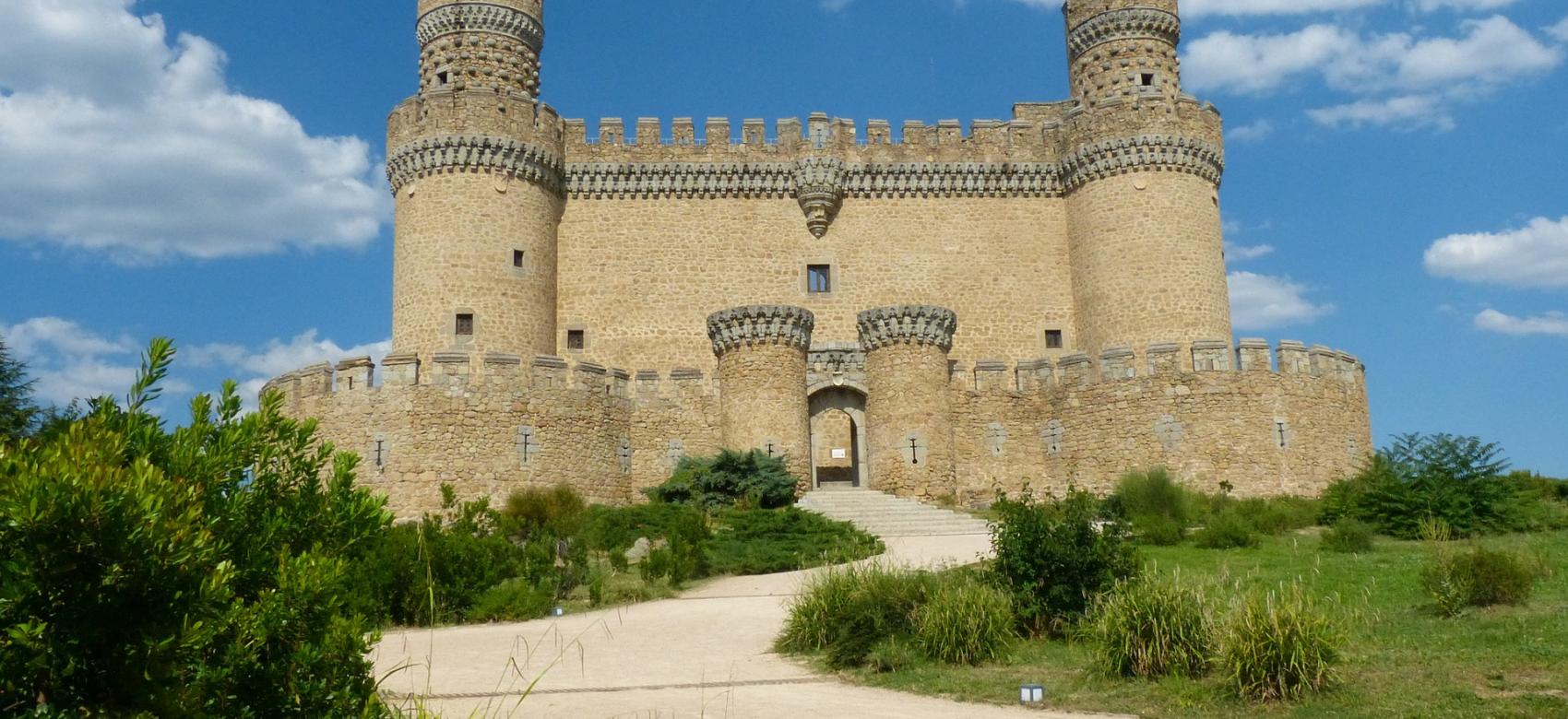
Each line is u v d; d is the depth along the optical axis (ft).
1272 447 119.24
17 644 21.85
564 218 150.20
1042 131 156.97
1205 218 146.20
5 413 110.22
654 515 102.83
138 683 23.12
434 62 148.25
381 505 32.71
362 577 64.03
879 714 39.81
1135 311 142.61
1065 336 151.53
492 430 114.01
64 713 22.17
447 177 139.64
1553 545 80.53
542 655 53.31
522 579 73.61
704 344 148.56
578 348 146.82
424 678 47.52
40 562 21.80
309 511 31.01
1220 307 144.97
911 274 152.76
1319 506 106.83
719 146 153.69
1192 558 79.36
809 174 152.35
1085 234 149.38
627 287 149.07
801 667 49.62
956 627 49.85
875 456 126.52
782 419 123.75
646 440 125.29
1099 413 125.18
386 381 114.11
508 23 148.87
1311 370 123.95
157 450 28.73
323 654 26.55
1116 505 63.16
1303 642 41.60
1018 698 42.52
